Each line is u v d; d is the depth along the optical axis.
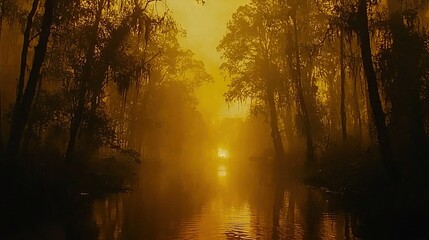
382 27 22.16
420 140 20.47
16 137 17.61
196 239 13.30
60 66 25.61
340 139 39.59
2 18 23.86
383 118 19.55
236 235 13.93
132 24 25.39
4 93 31.34
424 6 24.16
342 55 32.62
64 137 26.39
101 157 34.94
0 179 15.20
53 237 13.08
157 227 15.10
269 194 24.95
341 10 22.17
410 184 16.06
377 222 14.58
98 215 17.22
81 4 23.70
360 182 22.20
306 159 38.09
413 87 21.02
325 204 20.48
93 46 24.44
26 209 14.78
